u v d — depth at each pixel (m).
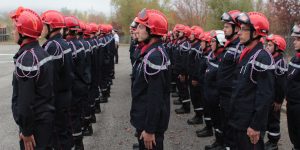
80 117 6.12
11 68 18.86
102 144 6.76
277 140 6.43
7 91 12.06
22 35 3.86
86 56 6.48
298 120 5.55
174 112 9.42
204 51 7.47
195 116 8.29
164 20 4.07
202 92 7.62
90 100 7.89
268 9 19.75
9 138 7.03
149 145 3.98
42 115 3.93
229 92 5.57
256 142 4.09
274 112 6.27
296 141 5.68
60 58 4.98
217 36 6.31
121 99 11.06
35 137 3.94
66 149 5.19
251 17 4.23
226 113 5.60
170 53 11.39
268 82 4.02
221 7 18.78
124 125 8.09
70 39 6.09
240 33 4.27
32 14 3.95
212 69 6.41
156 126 3.93
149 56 3.93
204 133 7.27
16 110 3.90
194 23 28.97
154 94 3.88
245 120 4.20
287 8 16.31
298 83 5.52
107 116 8.92
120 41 49.53
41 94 3.91
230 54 5.50
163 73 3.93
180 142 6.93
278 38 6.06
